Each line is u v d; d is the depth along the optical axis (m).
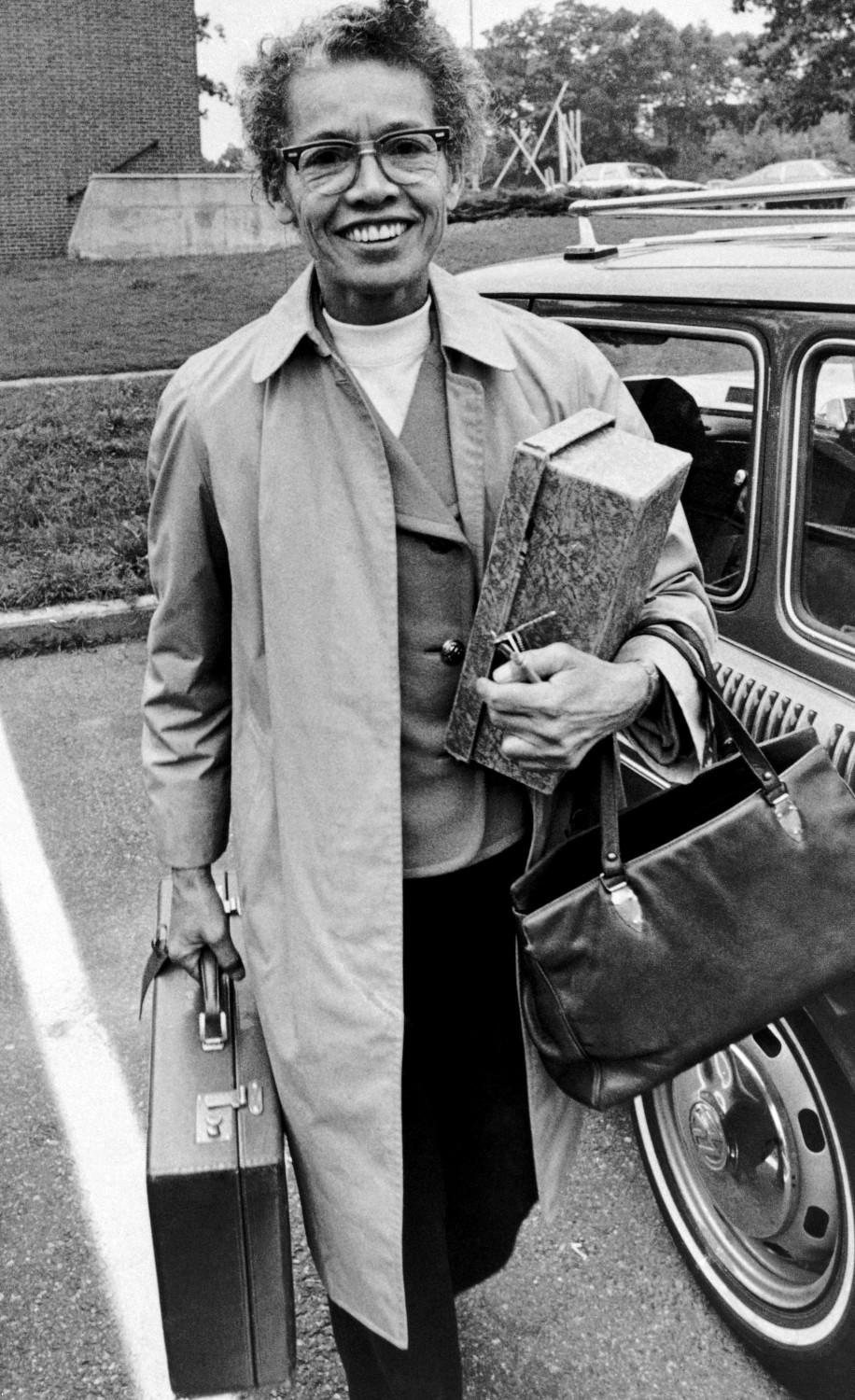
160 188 20.92
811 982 1.50
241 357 1.53
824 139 58.44
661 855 1.48
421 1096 1.74
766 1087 2.05
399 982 1.54
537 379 1.56
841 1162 1.89
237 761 1.62
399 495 1.50
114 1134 2.82
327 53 1.40
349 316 1.50
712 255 2.39
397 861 1.53
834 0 34.44
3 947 3.58
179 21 23.58
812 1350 2.01
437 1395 1.77
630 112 74.06
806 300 2.05
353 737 1.51
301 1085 1.60
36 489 7.83
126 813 4.32
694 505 2.33
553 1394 2.17
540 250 18.14
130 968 3.46
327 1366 2.23
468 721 1.53
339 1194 1.60
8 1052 3.12
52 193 23.62
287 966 1.61
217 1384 1.68
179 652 1.67
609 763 1.49
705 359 2.25
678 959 1.48
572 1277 2.41
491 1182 1.89
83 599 6.07
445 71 1.45
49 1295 2.40
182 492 1.56
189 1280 1.59
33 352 13.63
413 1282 1.73
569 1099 1.76
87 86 23.34
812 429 2.03
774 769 1.54
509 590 1.44
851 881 1.51
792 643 2.05
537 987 1.55
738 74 73.75
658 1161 2.33
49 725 5.05
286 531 1.49
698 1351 2.25
